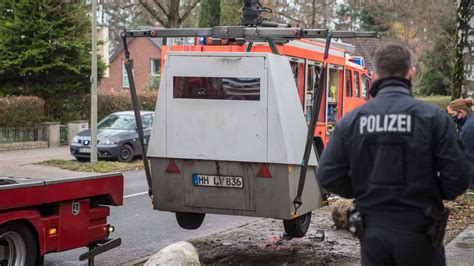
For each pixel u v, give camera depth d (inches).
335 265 292.5
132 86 301.9
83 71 1012.5
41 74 987.3
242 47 360.5
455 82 441.7
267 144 279.0
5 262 243.4
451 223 353.4
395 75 142.9
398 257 136.2
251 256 316.2
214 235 370.9
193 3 1043.3
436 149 135.9
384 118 138.1
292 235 327.0
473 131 294.5
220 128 286.2
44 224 248.8
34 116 919.0
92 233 272.5
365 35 279.4
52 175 640.4
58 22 973.2
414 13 1577.3
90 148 754.2
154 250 337.4
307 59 416.5
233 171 288.8
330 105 470.6
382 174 136.7
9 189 231.1
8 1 971.3
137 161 780.6
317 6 1275.8
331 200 450.9
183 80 288.7
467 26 433.4
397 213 136.1
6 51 957.8
